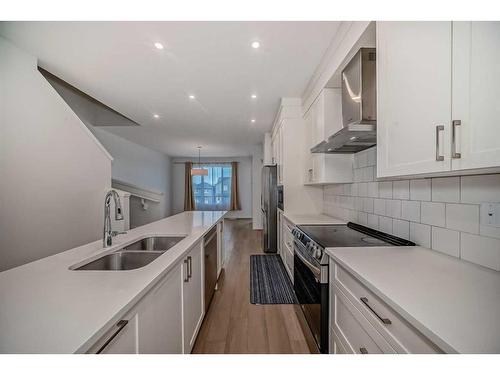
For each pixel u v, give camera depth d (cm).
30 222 231
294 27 190
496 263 103
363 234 196
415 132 106
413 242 156
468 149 81
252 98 349
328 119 246
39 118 239
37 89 236
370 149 213
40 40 207
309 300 182
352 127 157
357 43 169
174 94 330
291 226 294
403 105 114
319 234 196
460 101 84
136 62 244
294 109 352
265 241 482
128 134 594
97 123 489
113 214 342
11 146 214
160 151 873
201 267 213
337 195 295
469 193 114
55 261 129
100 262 147
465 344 58
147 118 447
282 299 274
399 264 116
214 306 258
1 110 207
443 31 91
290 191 356
